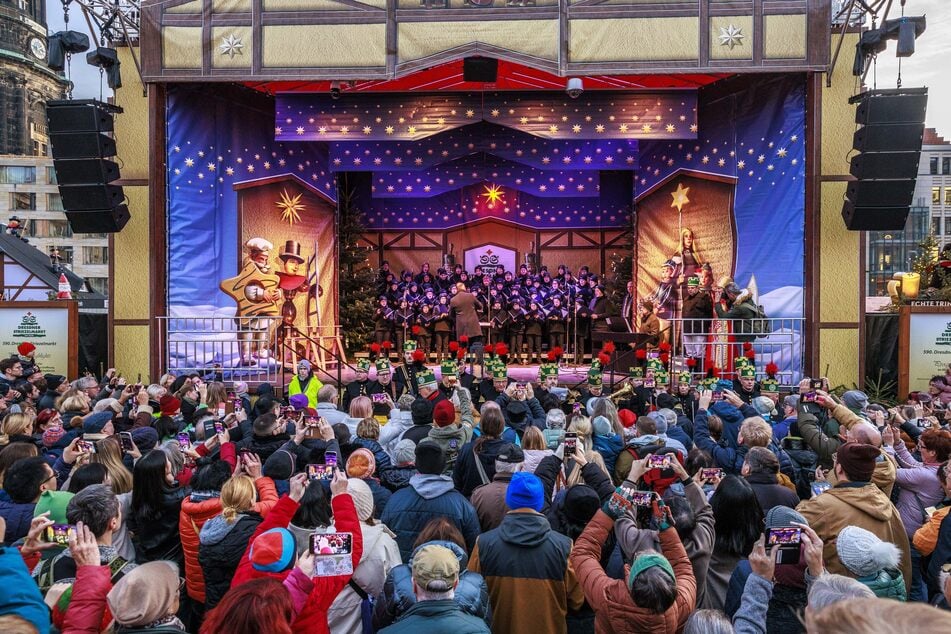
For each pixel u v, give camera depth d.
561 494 4.56
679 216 15.95
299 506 3.60
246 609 2.31
